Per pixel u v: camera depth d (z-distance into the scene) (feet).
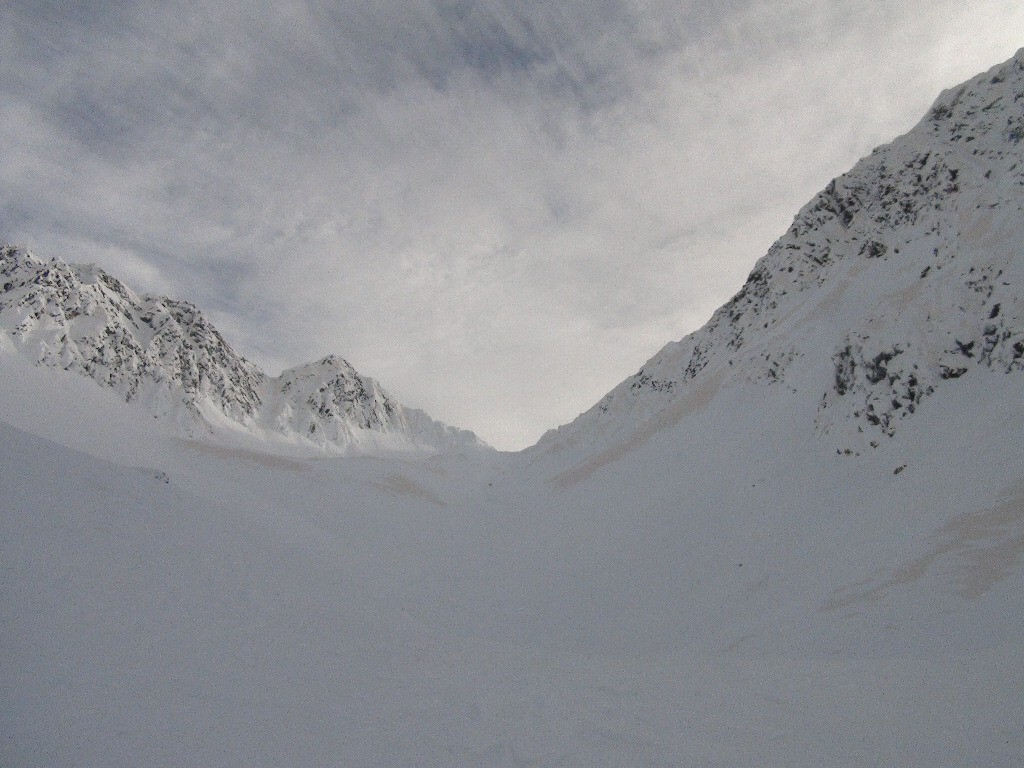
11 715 18.67
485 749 24.52
